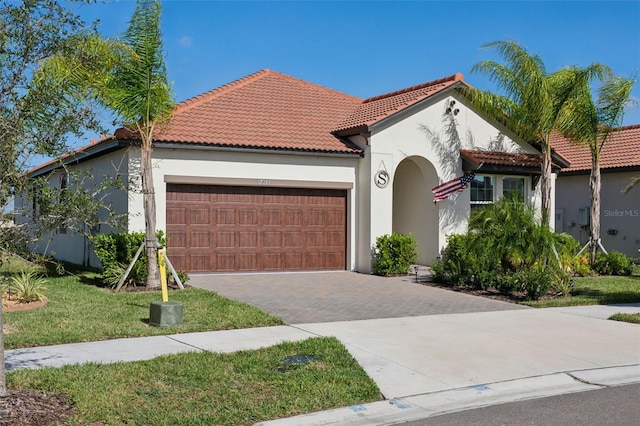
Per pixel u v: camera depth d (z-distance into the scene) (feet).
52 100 21.02
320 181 59.98
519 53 57.77
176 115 58.65
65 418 19.79
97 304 39.78
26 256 22.16
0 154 19.79
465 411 21.86
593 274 63.77
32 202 21.68
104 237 48.21
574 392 24.32
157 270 46.83
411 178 67.77
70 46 21.72
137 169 52.21
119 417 20.08
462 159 64.90
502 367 27.09
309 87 74.08
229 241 56.75
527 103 58.59
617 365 27.91
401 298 46.11
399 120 61.72
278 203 59.00
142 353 28.19
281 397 22.50
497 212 51.13
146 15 45.93
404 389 23.89
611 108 63.31
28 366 25.59
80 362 26.35
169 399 21.93
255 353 28.19
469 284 51.49
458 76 64.49
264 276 55.93
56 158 23.07
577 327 36.17
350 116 69.05
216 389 23.13
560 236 53.42
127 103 45.19
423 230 66.13
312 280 54.34
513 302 45.62
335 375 25.09
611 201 80.69
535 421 20.71
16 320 34.40
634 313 40.83
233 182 56.08
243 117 62.18
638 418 21.01
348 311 40.37
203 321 35.19
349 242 61.67
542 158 61.41
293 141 59.41
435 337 32.76
